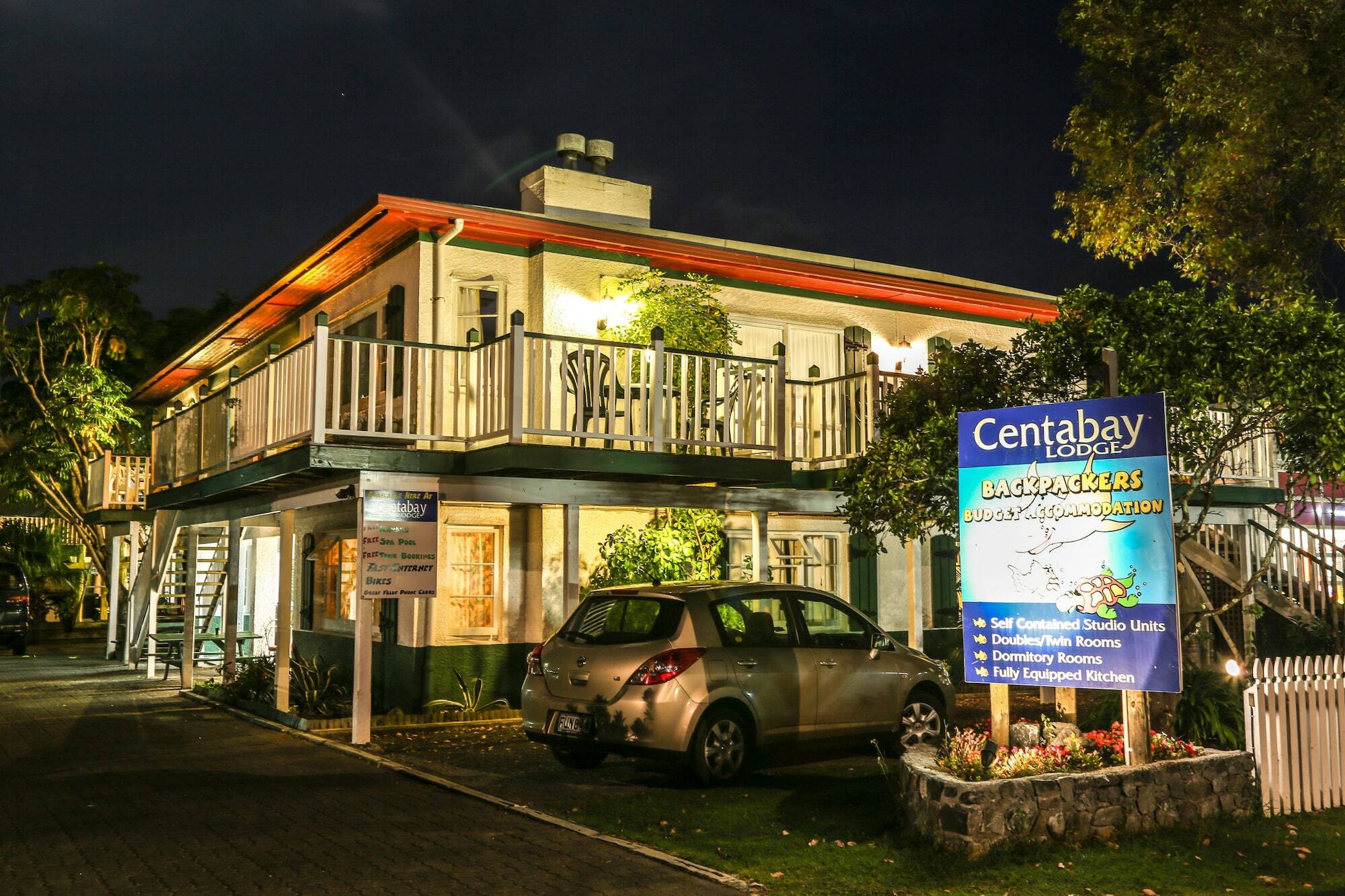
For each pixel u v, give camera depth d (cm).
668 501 1329
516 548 1452
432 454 1205
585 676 944
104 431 2733
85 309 2764
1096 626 761
